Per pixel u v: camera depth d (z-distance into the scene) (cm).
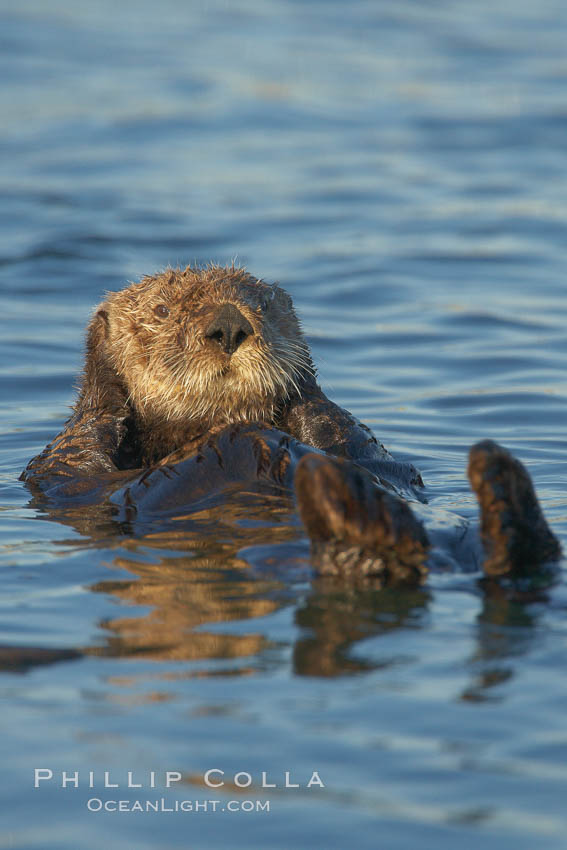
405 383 2991
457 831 908
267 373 1908
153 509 1789
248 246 4472
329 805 945
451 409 2759
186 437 2042
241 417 1972
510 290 3909
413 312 3659
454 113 7069
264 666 1181
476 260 4294
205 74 8125
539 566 1408
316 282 3997
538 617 1281
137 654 1224
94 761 1012
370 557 1382
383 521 1367
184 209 5041
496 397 2839
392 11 11000
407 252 4391
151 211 4988
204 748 1026
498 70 8362
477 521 1633
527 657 1177
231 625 1296
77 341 3353
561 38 9656
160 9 11144
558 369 3069
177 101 7312
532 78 8075
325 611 1323
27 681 1163
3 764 1012
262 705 1095
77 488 1931
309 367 2103
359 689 1121
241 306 1927
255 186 5475
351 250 4416
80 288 3944
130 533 1695
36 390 2922
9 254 4303
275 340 1969
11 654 1209
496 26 10219
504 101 7375
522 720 1054
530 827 908
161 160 5975
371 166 5850
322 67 8412
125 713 1091
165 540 1641
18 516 1828
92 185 5447
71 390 2927
